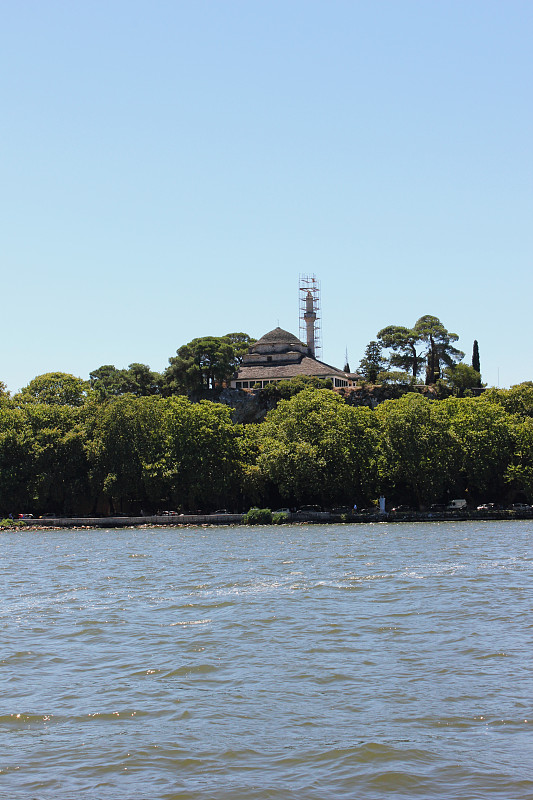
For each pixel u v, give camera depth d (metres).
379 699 28.59
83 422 152.25
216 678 31.86
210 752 23.92
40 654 36.22
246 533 115.06
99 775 22.39
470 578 57.19
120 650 36.72
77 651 36.72
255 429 154.38
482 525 119.62
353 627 40.28
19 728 26.44
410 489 147.00
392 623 41.09
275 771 22.39
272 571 64.75
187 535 114.25
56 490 145.38
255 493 144.62
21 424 149.38
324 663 33.56
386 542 91.81
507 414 148.12
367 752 23.55
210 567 69.38
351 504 145.62
